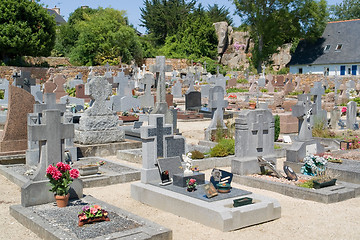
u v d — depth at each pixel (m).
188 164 9.85
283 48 63.97
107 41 57.34
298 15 58.16
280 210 8.60
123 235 6.80
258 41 60.31
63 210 8.29
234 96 36.56
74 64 54.47
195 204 8.30
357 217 8.69
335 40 59.25
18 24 45.19
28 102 14.05
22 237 7.40
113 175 11.49
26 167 12.63
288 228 8.02
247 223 8.05
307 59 59.88
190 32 70.38
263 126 12.16
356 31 58.19
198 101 28.77
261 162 11.70
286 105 28.00
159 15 77.19
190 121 25.47
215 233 7.69
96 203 8.80
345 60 55.75
